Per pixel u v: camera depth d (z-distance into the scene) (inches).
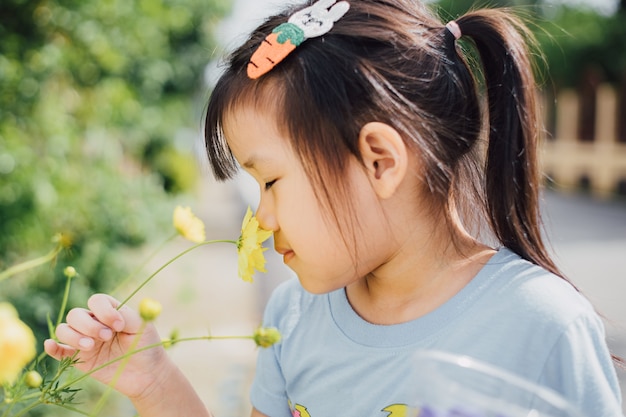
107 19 75.0
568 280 27.2
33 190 61.8
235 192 337.1
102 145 81.7
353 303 28.6
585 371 23.9
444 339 25.8
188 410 28.2
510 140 27.7
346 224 25.3
